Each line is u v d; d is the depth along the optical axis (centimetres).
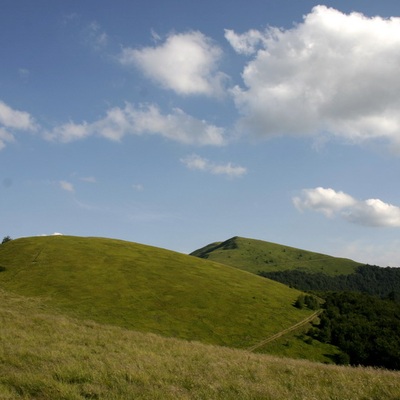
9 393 1227
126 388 1373
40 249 10225
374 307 10519
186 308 7556
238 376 1741
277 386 1598
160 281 8956
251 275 12088
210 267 11631
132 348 2331
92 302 7044
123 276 8862
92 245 11462
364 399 1470
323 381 1758
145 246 13162
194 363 2030
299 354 6481
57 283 7881
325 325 7969
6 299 5272
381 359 6806
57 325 2984
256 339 6756
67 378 1451
